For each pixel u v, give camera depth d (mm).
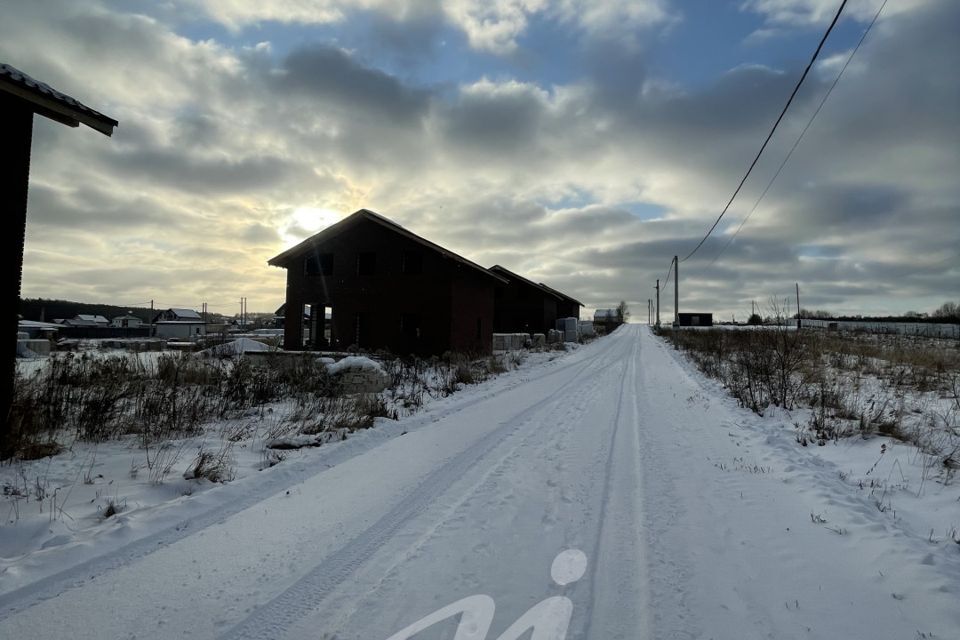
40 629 2832
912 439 6555
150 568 3543
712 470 5824
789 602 3098
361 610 3025
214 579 3396
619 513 4543
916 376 12000
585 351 30031
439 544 3932
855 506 4543
